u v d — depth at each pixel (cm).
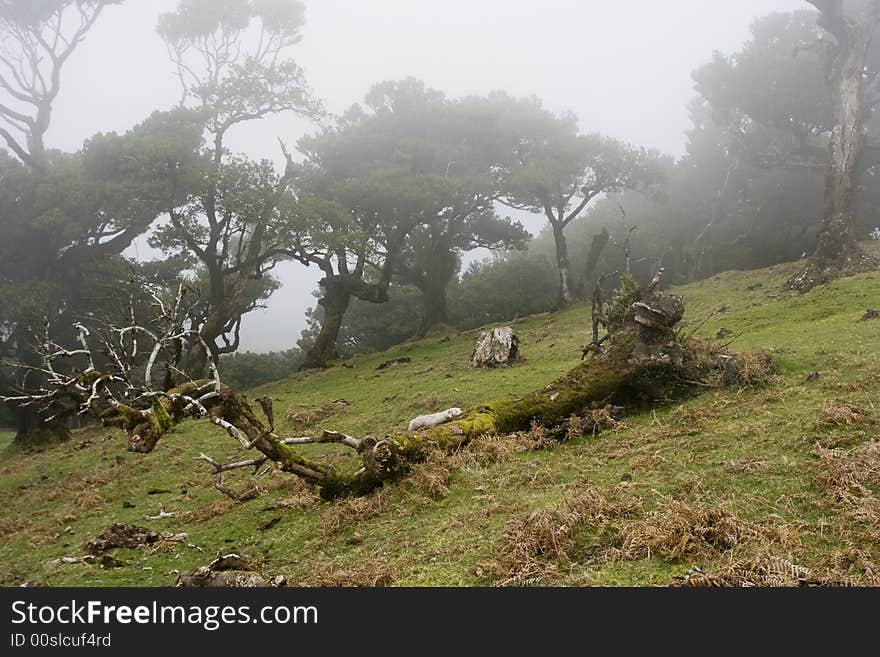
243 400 1026
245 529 991
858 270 2466
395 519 873
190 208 3450
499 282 5047
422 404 1758
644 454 940
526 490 880
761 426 955
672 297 1291
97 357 3319
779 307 2188
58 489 1669
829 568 542
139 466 1689
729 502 694
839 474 692
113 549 988
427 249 4444
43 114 3366
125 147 3116
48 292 2952
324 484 1000
